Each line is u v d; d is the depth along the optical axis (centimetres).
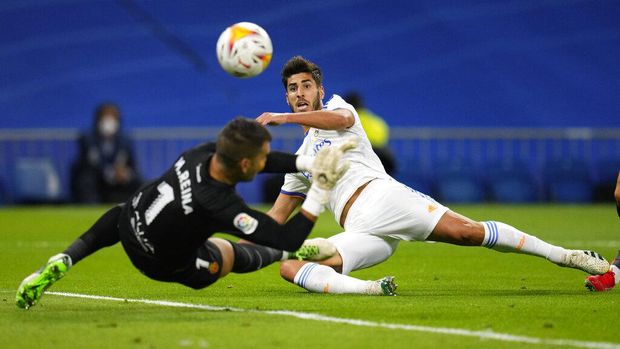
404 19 9131
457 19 9156
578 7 9200
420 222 2870
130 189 8012
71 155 8419
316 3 9056
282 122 2823
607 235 5331
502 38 9169
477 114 9131
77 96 8788
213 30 8962
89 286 3155
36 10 8788
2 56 8712
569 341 2075
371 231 2914
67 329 2228
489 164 8731
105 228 2514
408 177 8575
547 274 3519
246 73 2706
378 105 9094
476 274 3534
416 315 2427
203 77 8894
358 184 2945
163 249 2378
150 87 8838
